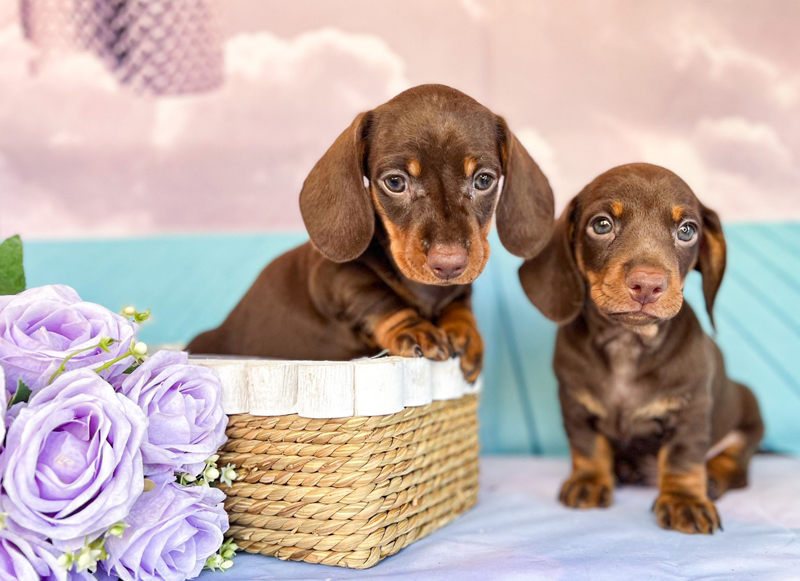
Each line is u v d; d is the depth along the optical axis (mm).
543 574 458
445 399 542
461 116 522
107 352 442
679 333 575
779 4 863
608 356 589
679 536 525
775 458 784
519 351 880
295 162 901
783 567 468
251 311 654
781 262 865
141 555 428
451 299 586
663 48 879
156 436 448
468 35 891
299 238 905
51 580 409
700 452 568
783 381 855
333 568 474
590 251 556
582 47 886
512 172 548
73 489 401
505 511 587
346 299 566
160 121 901
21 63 889
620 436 603
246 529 493
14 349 423
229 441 493
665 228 539
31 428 397
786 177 867
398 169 512
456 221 500
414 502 508
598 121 889
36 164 896
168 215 906
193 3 892
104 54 893
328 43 893
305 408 472
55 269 899
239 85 898
